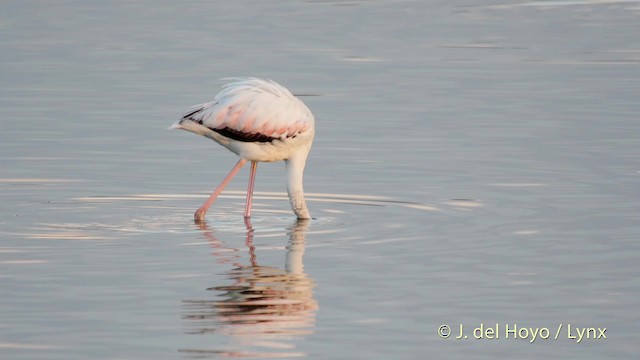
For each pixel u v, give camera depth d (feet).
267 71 83.56
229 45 95.50
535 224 44.55
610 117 66.74
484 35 101.76
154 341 31.09
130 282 36.73
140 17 112.06
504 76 81.30
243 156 46.42
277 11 115.34
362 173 54.39
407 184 52.13
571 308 34.19
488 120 66.69
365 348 30.83
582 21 110.32
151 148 60.23
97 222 45.32
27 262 39.11
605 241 41.86
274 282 36.78
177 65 86.53
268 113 45.65
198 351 30.37
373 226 44.75
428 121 66.69
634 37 99.81
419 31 103.65
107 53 92.17
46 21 110.32
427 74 82.28
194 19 110.32
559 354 30.81
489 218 45.73
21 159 57.06
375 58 89.25
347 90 76.43
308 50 92.94
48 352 30.25
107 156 58.08
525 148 59.26
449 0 125.49
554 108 69.82
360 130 64.39
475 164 55.93
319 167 55.77
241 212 47.73
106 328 32.12
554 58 89.20
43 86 78.48
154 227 44.70
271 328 32.27
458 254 40.29
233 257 40.04
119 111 69.92
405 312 33.81
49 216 46.24
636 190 50.06
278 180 54.13
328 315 33.47
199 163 57.21
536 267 38.55
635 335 32.07
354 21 109.19
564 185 51.26
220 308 33.96
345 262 39.32
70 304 34.35
